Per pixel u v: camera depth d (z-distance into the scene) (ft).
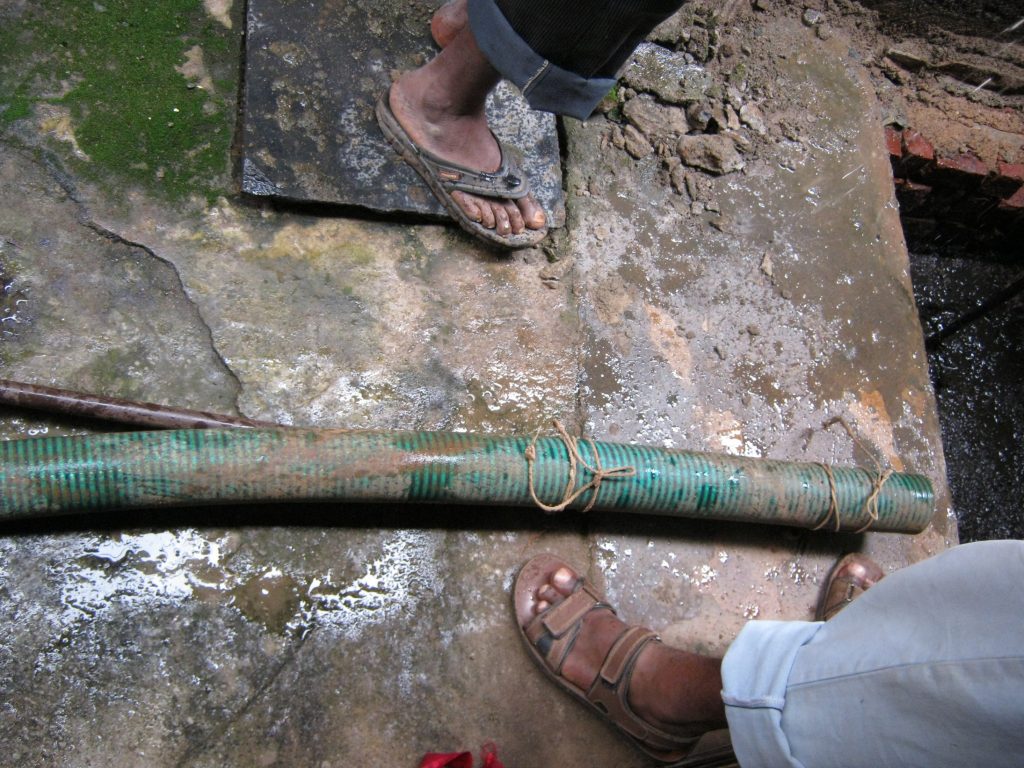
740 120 8.02
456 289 6.43
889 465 7.05
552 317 6.57
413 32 6.89
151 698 4.84
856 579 6.29
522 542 5.80
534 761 5.31
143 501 4.81
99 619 4.92
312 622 5.24
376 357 6.03
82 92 6.12
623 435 6.34
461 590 5.57
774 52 8.57
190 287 5.84
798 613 6.25
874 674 3.42
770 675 3.83
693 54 8.07
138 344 5.61
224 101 6.42
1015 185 10.02
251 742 4.92
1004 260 11.87
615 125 7.59
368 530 5.52
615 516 6.05
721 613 6.04
